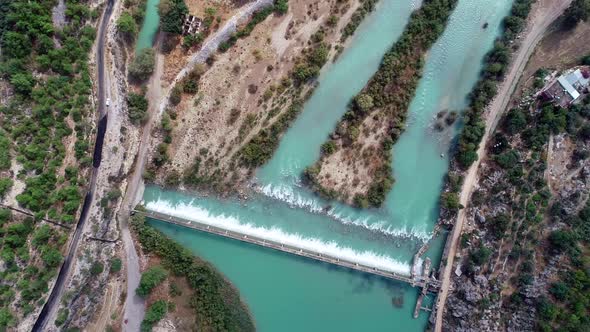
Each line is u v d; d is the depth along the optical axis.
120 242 63.84
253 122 65.06
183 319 64.50
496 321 63.22
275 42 64.88
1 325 54.50
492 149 65.56
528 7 65.50
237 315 65.75
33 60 58.12
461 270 65.62
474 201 65.44
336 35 65.62
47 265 57.66
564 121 62.81
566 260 61.25
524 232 63.09
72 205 58.44
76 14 60.25
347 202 65.94
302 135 66.00
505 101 65.69
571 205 62.44
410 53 65.75
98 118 61.75
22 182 56.09
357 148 65.62
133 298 63.78
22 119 56.59
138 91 63.72
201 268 64.62
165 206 65.81
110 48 62.12
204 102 64.81
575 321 58.25
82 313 60.91
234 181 65.69
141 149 64.69
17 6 55.66
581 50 65.56
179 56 64.06
